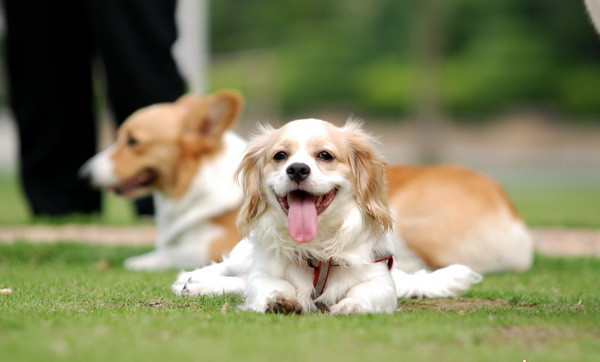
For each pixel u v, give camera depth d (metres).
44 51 11.33
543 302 5.84
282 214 5.24
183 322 4.36
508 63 48.09
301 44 54.12
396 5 49.06
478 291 6.48
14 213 15.49
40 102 11.60
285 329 4.20
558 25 48.31
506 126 47.78
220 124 8.69
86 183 8.88
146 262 8.77
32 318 4.47
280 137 5.38
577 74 47.50
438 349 3.77
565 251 10.51
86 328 4.16
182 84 10.35
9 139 35.56
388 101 49.41
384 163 5.49
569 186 29.42
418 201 8.63
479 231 8.53
